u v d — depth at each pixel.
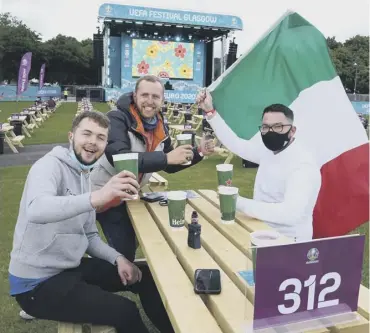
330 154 3.17
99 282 2.54
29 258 2.14
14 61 55.81
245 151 3.25
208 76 30.61
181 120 20.50
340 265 1.42
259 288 1.33
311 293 1.39
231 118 3.58
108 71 29.41
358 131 3.14
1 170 8.38
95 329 2.15
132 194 1.88
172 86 29.45
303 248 1.36
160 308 2.66
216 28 27.97
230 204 2.51
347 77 51.31
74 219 2.21
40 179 2.07
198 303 1.56
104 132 2.25
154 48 28.86
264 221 2.58
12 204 5.78
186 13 26.92
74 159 2.25
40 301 2.14
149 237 2.31
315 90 3.23
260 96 3.52
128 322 2.14
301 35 3.31
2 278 3.62
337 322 1.44
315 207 3.15
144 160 2.85
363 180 3.12
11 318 3.12
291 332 1.38
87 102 27.77
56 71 59.53
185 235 2.33
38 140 13.30
